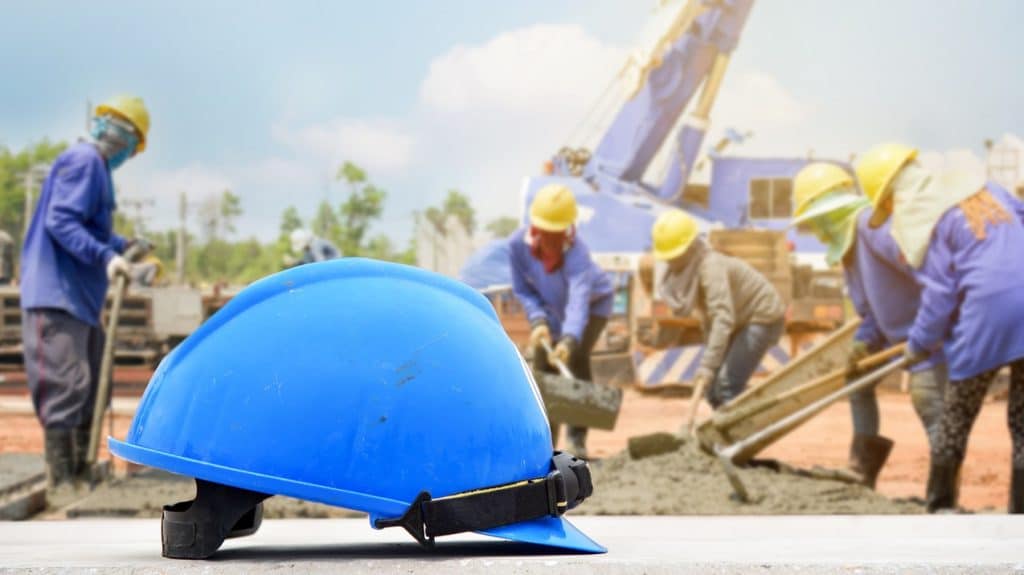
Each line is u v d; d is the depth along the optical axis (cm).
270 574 155
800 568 158
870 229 701
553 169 856
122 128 744
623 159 838
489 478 176
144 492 655
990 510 649
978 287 628
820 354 745
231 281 886
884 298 707
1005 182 830
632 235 822
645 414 802
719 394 788
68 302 714
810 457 746
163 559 174
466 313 185
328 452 168
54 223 708
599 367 806
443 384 175
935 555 181
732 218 824
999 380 687
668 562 158
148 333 852
